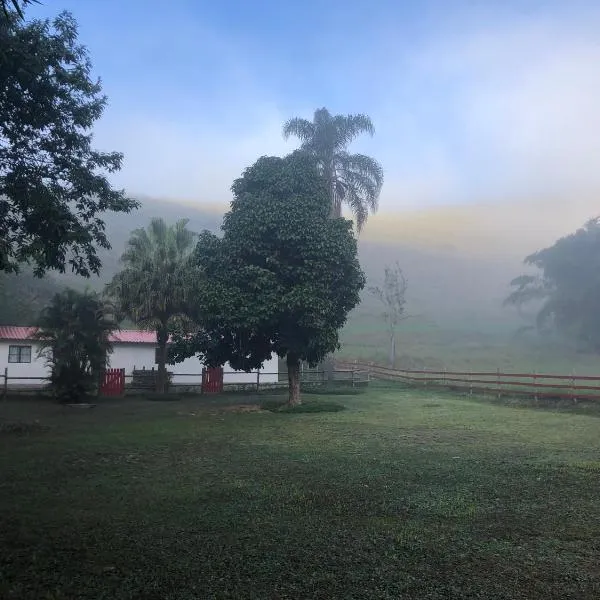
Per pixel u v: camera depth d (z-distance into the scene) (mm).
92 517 6379
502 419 16391
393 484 8078
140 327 25375
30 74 12227
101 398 24047
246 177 19719
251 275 17531
